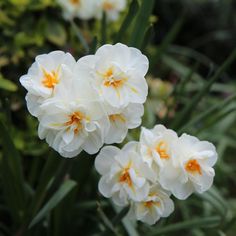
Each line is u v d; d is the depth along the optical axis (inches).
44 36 31.3
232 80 54.0
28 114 30.5
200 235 30.6
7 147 24.1
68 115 20.3
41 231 27.5
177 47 51.3
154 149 20.9
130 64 20.8
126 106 20.6
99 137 20.4
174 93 29.6
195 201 33.1
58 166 23.8
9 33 30.8
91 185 29.7
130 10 24.2
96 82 20.5
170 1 53.7
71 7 31.2
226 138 37.6
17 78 31.0
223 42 55.1
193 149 21.1
